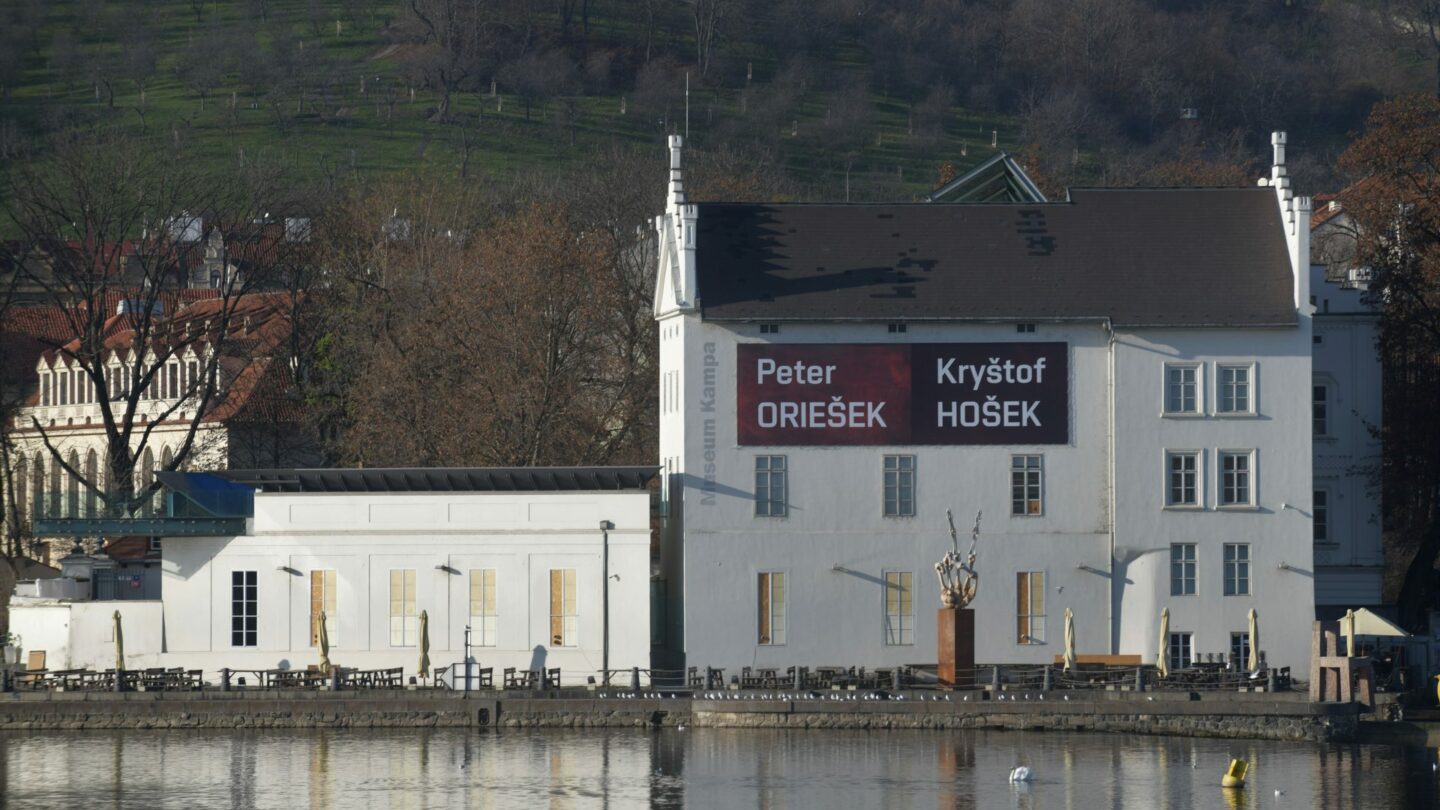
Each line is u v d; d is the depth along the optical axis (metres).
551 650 198.75
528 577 199.12
